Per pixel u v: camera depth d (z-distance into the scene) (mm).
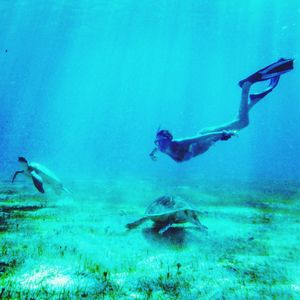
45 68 80312
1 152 60594
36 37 49875
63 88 125062
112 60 66562
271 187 18172
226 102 172250
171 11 35875
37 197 11922
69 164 43500
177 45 53062
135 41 49812
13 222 7246
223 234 6742
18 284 3723
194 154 6191
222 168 47875
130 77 94375
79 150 98438
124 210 9625
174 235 6434
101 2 33062
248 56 64125
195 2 33062
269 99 164375
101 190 15070
